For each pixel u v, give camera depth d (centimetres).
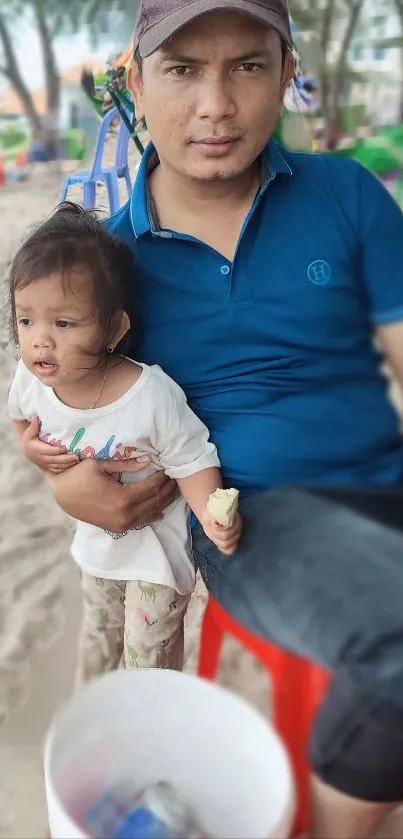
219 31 107
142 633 136
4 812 138
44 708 161
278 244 125
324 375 128
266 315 125
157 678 104
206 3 105
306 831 109
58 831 89
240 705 101
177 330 127
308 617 101
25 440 130
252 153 117
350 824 105
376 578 101
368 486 121
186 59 109
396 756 96
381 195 132
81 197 357
